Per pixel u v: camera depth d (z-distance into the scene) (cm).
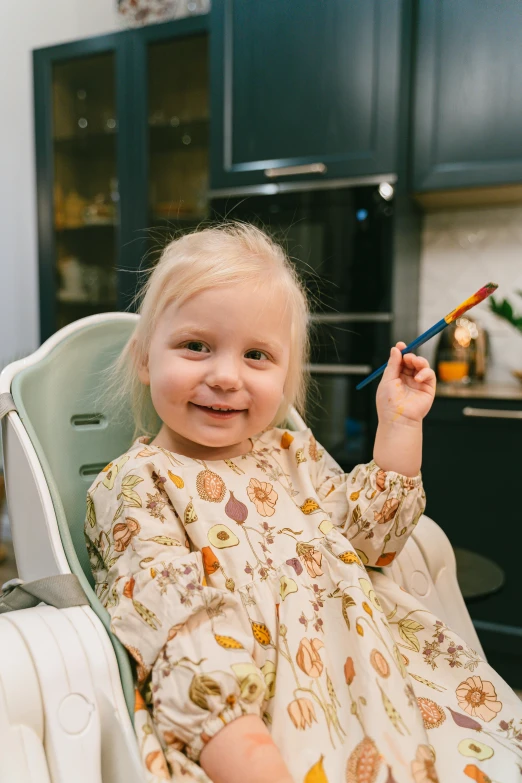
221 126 169
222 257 62
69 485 68
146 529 55
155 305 64
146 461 60
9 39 227
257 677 47
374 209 154
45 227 208
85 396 73
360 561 61
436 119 152
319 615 57
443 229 185
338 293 158
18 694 45
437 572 77
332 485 72
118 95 192
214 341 60
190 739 44
